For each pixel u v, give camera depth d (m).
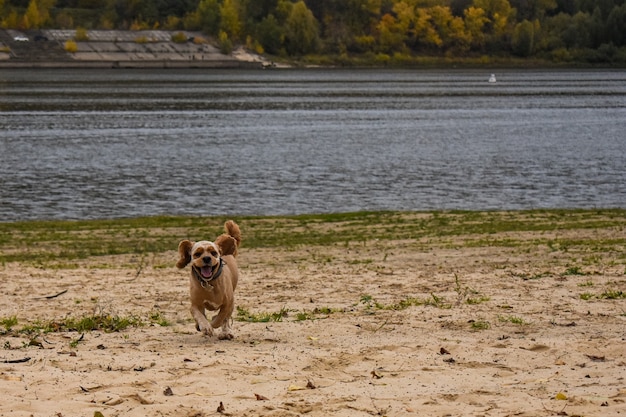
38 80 137.88
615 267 15.68
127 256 19.84
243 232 24.47
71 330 10.33
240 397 7.06
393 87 132.12
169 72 174.62
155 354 8.70
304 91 118.94
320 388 7.37
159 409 6.67
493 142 59.34
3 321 10.58
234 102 95.94
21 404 6.71
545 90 127.00
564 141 60.31
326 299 12.76
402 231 24.19
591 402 6.82
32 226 26.09
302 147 54.91
